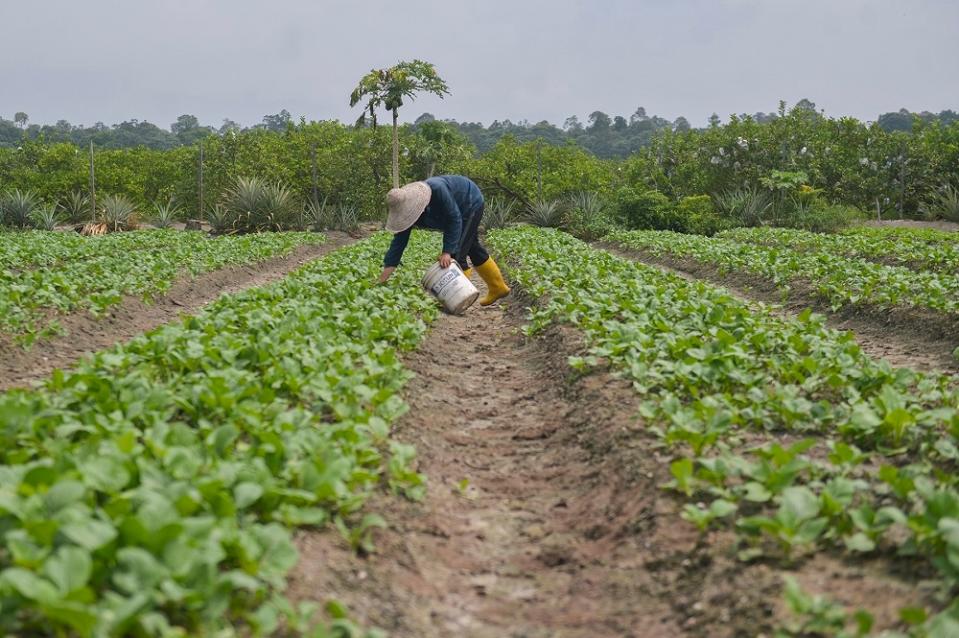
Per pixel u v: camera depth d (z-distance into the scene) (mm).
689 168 39688
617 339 7492
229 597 3096
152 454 4184
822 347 7250
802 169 37219
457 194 10406
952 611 2916
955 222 31797
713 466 4367
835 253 19734
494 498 5219
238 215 31016
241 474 3896
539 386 7781
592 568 4172
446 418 6758
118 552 2932
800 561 3697
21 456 4055
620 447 5367
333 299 10031
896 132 39562
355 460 4594
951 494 3648
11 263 14281
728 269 16000
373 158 37812
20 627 2740
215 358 6297
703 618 3504
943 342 9039
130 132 136000
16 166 51312
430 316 10172
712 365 6363
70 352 8703
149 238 23031
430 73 32938
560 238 24047
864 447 5266
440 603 3873
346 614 3408
